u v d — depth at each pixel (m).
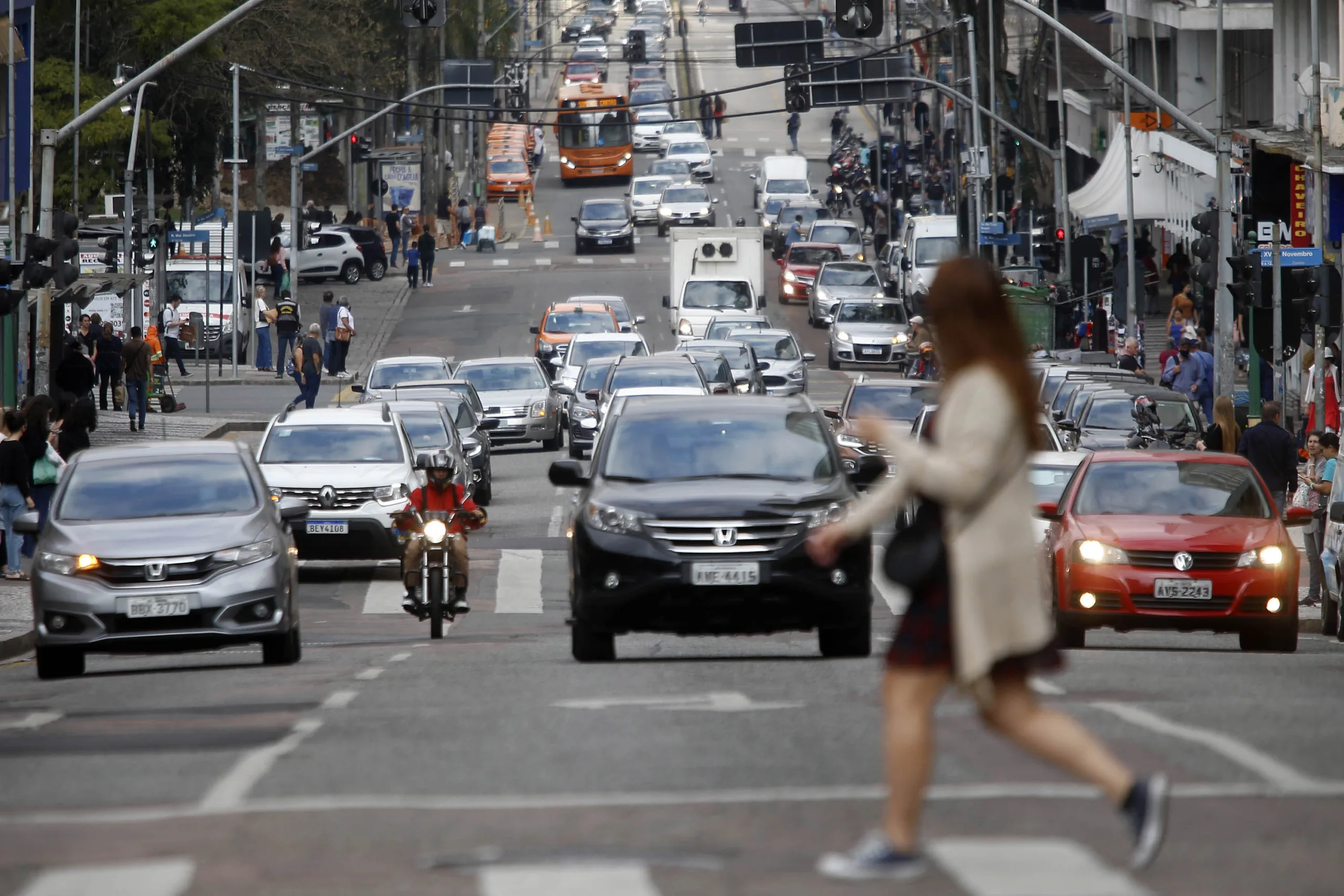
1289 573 57.50
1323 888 19.91
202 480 57.69
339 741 32.94
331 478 84.44
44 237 92.31
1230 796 25.11
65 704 44.12
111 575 53.81
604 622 48.75
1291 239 132.12
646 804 25.33
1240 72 198.38
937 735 31.53
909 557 19.64
